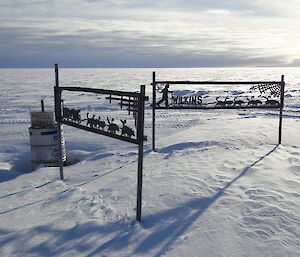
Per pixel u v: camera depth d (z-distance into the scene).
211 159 8.69
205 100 32.38
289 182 6.49
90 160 10.04
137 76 147.88
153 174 7.56
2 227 4.92
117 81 97.88
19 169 9.73
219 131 13.34
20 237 4.48
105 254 4.04
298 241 4.23
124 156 10.25
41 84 78.38
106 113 23.83
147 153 10.29
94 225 4.77
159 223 4.87
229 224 4.72
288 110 25.06
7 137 14.84
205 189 6.21
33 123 9.86
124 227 4.76
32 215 5.40
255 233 4.45
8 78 114.69
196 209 5.29
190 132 13.50
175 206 5.44
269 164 7.86
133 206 5.53
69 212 5.37
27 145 12.93
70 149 12.06
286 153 9.12
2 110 27.23
